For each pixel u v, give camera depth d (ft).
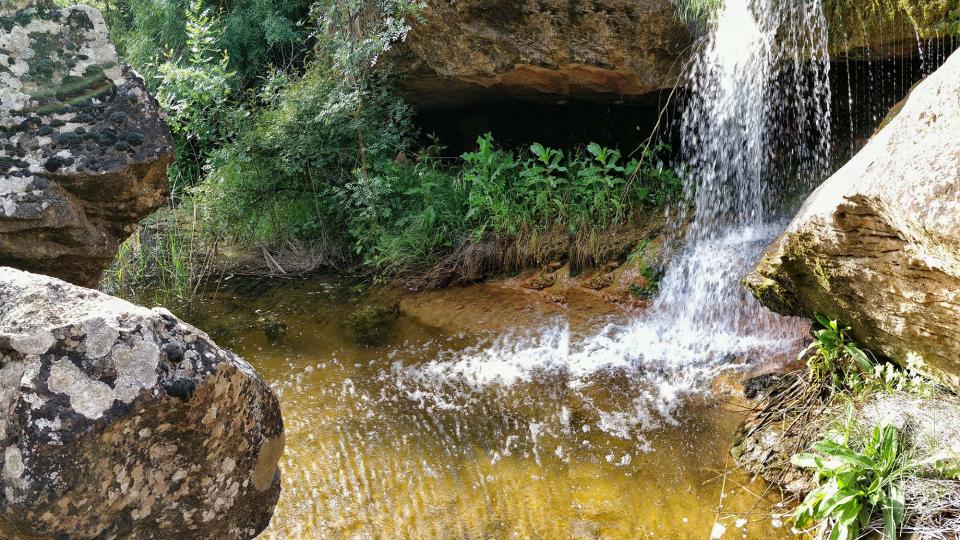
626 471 12.66
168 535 5.82
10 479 4.99
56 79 8.38
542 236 21.02
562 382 15.57
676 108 20.80
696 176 20.38
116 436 5.24
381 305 19.99
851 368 12.74
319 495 12.58
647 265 18.98
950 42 16.01
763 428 12.92
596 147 20.81
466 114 26.30
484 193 22.20
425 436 14.10
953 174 8.73
